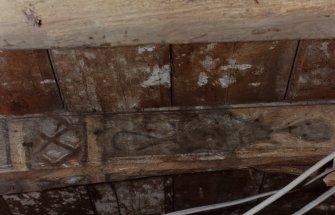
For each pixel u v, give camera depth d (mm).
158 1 979
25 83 1214
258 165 1360
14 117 1328
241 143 1324
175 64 1185
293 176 1464
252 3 992
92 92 1258
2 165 1304
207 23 1041
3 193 1420
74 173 1332
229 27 1057
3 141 1318
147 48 1126
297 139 1325
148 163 1320
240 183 1518
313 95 1318
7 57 1127
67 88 1239
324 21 1047
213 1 985
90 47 1105
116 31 1050
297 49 1157
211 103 1337
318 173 1386
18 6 967
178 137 1332
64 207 1597
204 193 1566
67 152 1316
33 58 1138
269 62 1192
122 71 1193
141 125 1337
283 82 1263
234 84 1260
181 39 1088
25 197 1519
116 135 1331
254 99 1327
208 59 1174
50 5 972
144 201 1598
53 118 1333
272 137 1329
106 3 977
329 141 1321
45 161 1309
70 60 1150
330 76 1240
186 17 1020
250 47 1142
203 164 1339
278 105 1348
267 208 1667
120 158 1318
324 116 1342
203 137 1332
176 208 1643
